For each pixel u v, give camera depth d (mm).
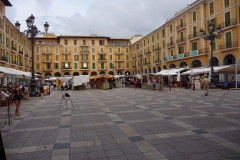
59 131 5996
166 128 6004
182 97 14422
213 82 20047
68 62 60094
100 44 62938
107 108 10102
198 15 32062
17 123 7227
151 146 4555
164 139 5012
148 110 9148
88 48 61656
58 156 4137
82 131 5926
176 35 38156
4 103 12141
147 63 51312
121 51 64000
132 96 16234
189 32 34344
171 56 38906
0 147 3557
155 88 24406
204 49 30344
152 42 48562
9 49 36469
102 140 5055
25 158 4086
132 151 4293
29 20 15211
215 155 3998
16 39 41125
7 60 35500
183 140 4902
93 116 8117
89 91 25609
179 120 6973
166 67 42094
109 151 4328
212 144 4594
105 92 22516
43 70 58219
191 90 21781
